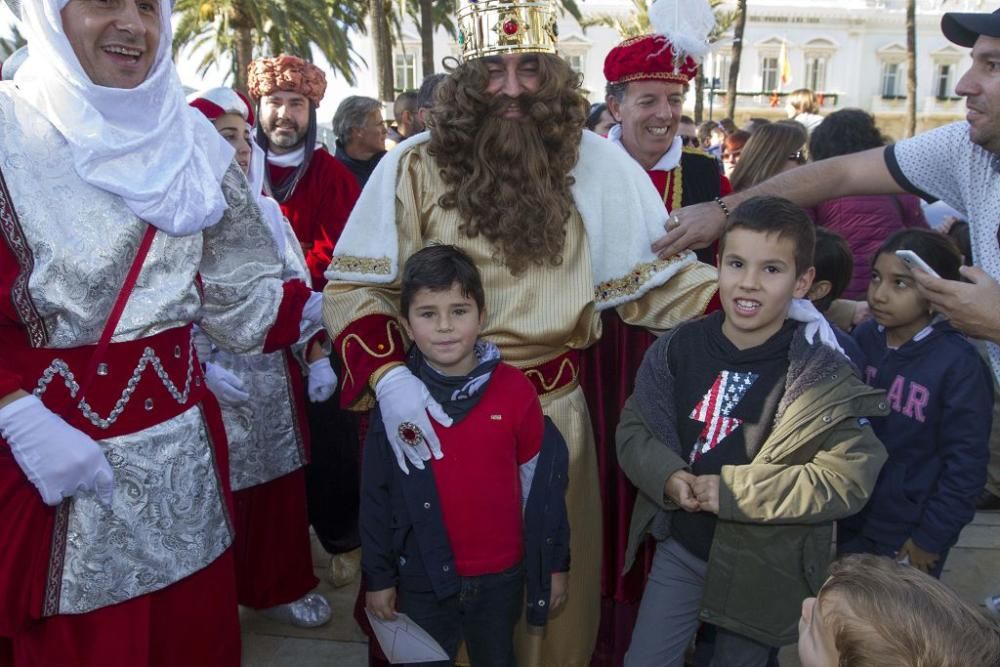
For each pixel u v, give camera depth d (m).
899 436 2.35
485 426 1.84
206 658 1.90
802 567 1.85
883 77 38.53
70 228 1.61
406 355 2.01
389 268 1.98
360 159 4.27
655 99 2.73
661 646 2.02
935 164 2.18
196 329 2.52
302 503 2.80
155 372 1.75
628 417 2.05
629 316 2.20
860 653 1.09
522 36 1.90
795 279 1.86
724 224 2.19
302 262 2.80
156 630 1.81
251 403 2.61
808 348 1.88
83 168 1.61
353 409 2.03
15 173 1.57
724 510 1.80
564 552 1.93
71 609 1.66
